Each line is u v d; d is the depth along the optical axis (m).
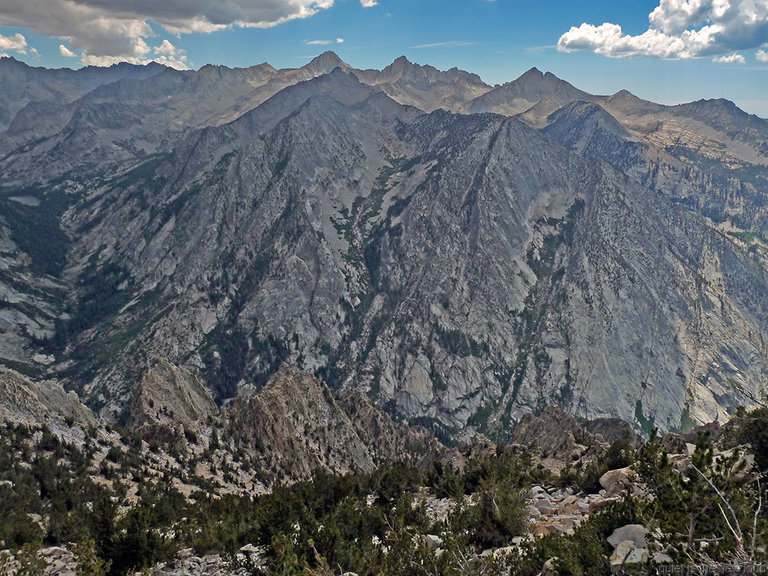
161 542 29.56
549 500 35.44
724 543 16.16
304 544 26.94
